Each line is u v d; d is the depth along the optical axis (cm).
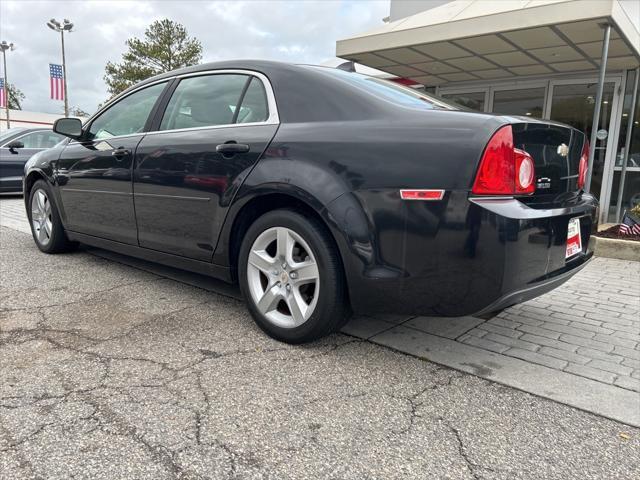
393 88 297
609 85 777
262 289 288
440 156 218
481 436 197
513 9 579
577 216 260
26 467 169
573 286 432
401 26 700
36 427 192
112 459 174
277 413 208
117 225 375
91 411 204
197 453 179
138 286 382
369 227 234
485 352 280
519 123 223
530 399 228
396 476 171
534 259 223
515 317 343
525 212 217
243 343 278
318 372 246
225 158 289
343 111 259
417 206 222
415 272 227
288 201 276
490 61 747
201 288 379
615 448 192
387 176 229
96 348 267
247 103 299
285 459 178
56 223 457
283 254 271
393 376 246
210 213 299
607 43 563
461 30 621
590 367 264
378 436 194
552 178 251
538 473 176
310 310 262
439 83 925
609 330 321
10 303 338
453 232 215
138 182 346
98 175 383
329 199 242
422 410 215
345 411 211
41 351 262
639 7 736
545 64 753
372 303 242
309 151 255
